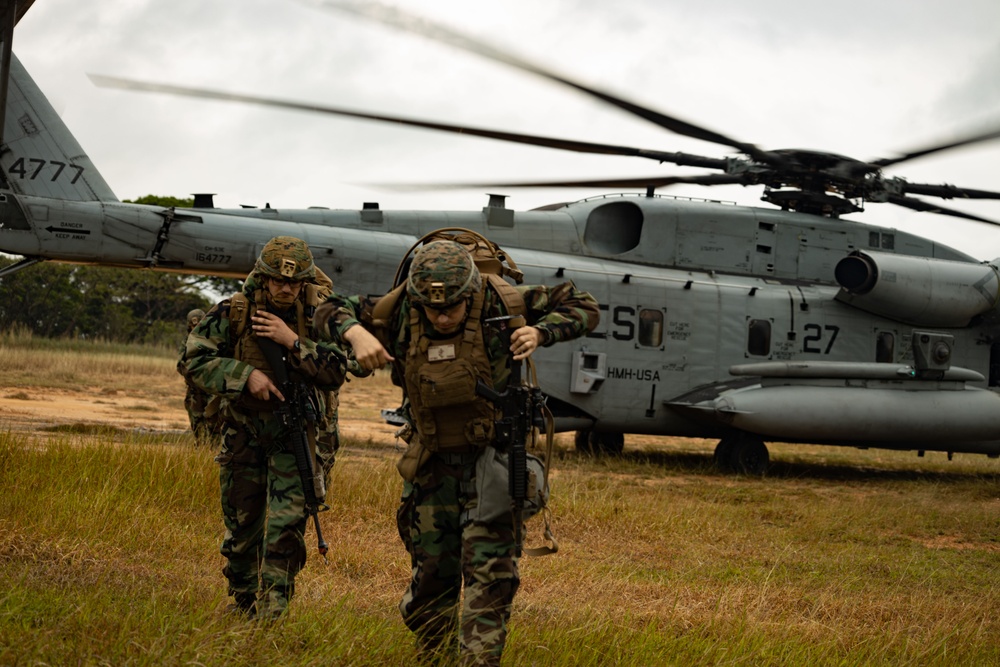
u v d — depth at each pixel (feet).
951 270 49.98
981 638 16.47
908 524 31.48
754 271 49.32
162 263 39.78
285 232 40.86
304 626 12.55
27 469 21.80
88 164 40.57
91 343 108.58
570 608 16.26
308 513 14.37
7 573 13.93
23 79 40.01
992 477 51.01
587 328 12.31
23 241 38.34
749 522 30.17
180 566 16.67
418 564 12.04
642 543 25.55
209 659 10.30
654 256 47.73
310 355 14.17
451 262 11.30
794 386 46.52
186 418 51.62
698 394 45.85
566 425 45.32
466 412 11.55
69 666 10.02
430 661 11.94
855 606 19.25
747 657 13.73
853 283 49.08
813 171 45.70
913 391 47.73
